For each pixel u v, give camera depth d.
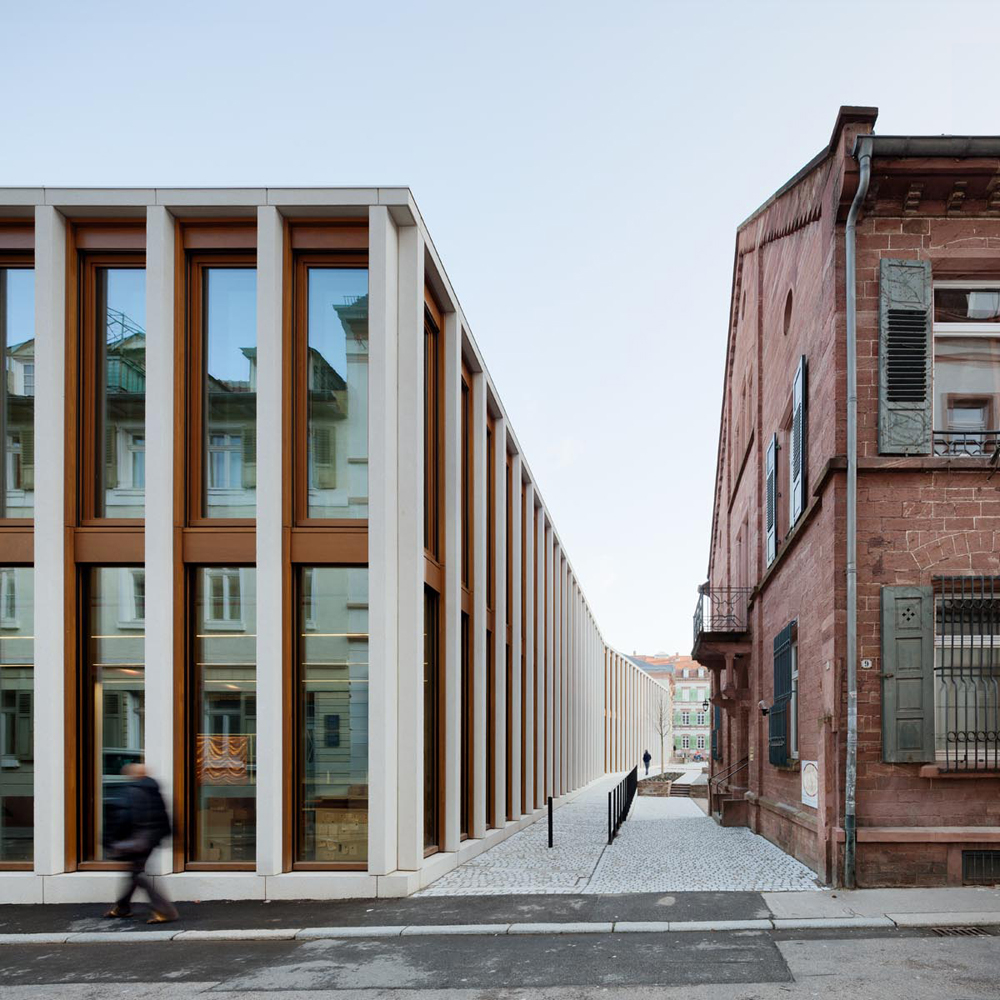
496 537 19.17
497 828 18.17
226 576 11.82
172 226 12.05
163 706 11.38
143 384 12.22
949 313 12.31
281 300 11.96
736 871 12.83
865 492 11.61
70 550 11.80
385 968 8.04
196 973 8.04
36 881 11.21
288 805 11.41
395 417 12.08
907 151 11.49
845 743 11.36
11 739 11.81
